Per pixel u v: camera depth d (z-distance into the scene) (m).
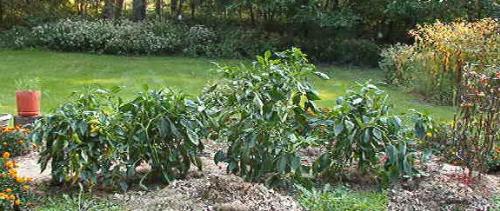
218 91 4.23
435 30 9.77
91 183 3.88
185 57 13.87
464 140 4.35
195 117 4.05
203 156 4.91
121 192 3.98
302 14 13.66
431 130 4.25
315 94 4.12
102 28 14.23
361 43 13.76
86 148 3.84
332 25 13.39
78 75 10.48
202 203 3.58
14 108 7.56
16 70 10.75
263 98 3.99
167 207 3.55
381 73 12.46
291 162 3.90
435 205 3.87
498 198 4.01
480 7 12.88
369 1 13.99
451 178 4.30
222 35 14.41
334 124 3.94
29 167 4.74
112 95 4.20
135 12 15.89
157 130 4.01
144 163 4.48
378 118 4.00
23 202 3.72
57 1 16.27
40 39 14.09
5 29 15.70
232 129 4.10
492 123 4.30
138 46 13.92
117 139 3.95
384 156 4.40
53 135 3.92
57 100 8.20
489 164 4.79
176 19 15.91
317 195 3.69
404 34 14.80
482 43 8.54
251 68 4.16
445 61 8.86
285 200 3.61
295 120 4.14
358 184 4.24
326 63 13.93
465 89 4.41
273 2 13.59
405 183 4.15
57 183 4.12
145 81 10.05
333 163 4.17
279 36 14.36
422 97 9.41
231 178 3.73
